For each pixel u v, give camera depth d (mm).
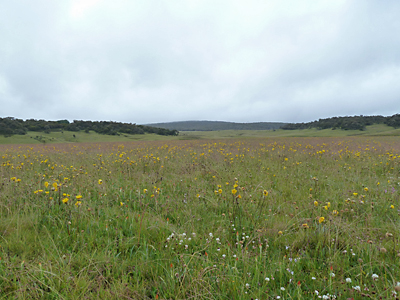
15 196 4172
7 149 17016
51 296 1956
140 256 2590
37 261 2352
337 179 6031
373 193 4820
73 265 2387
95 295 1995
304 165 7984
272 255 2611
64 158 10383
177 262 2416
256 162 8688
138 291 2041
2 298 1877
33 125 87625
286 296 1928
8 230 3004
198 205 4188
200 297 1885
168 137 92312
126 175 6559
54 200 4168
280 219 3594
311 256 2629
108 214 3635
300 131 126375
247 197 4336
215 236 3031
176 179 6117
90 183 5297
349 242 2771
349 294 1952
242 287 1912
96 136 81250
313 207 3768
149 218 3545
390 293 1817
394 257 2447
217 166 7703
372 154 10352
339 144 16547
